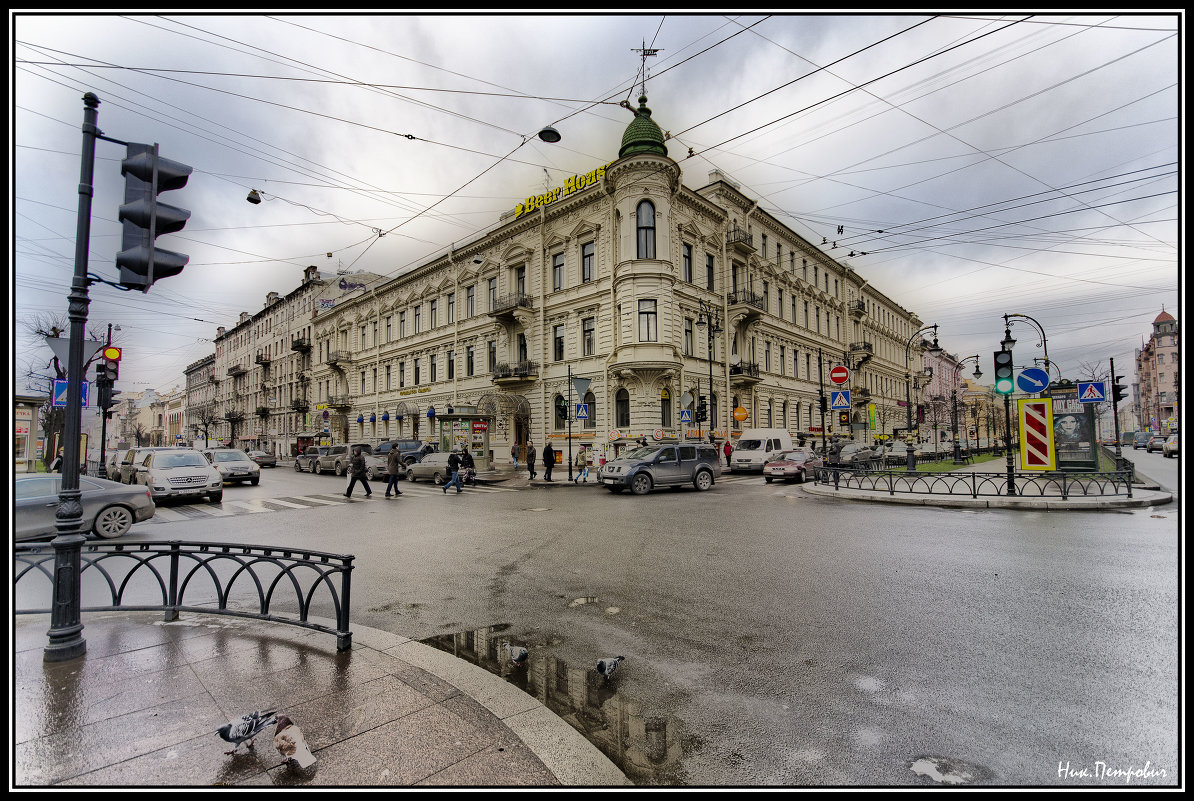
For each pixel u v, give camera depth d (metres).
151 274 4.30
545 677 3.96
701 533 9.38
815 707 3.43
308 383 53.88
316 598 6.07
